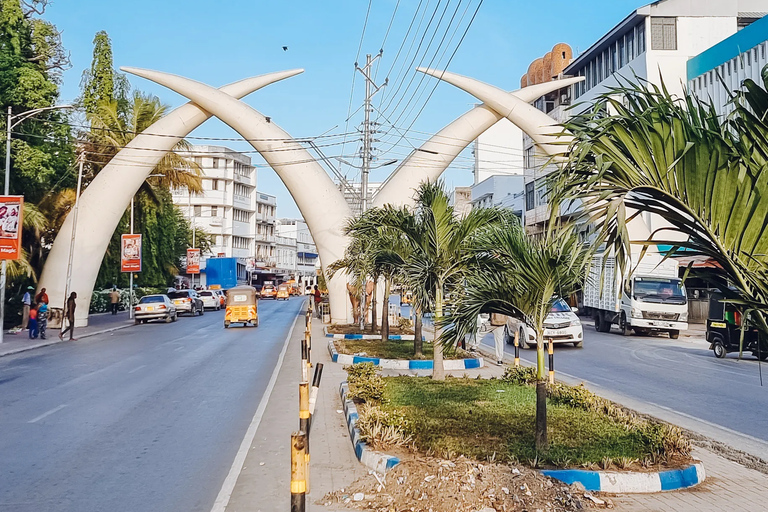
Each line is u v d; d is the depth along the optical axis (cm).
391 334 2827
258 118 3725
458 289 1056
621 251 405
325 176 3834
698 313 3775
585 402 1039
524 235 799
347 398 1130
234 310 3381
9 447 890
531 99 3969
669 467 717
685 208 425
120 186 3584
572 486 660
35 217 3250
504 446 779
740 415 1121
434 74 3734
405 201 3766
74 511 635
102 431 988
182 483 726
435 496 611
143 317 3794
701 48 3781
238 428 1007
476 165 7412
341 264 2905
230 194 9025
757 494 672
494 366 1847
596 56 4478
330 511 629
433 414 980
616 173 427
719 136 405
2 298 2523
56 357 2077
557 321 2350
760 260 418
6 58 3067
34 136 3128
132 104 4453
